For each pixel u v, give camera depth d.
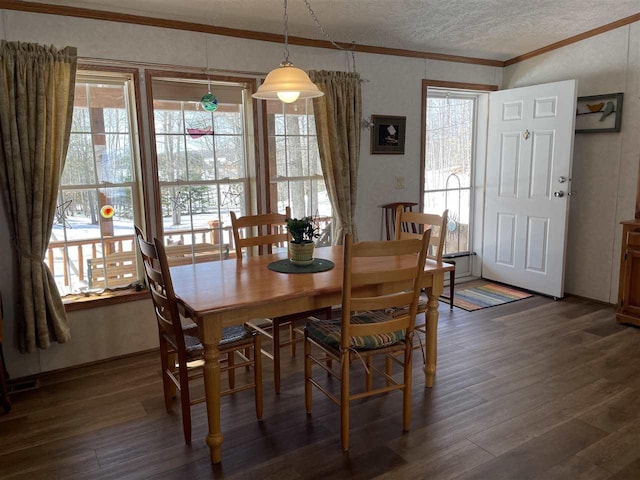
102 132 3.26
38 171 2.83
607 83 4.14
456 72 4.70
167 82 3.40
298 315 2.86
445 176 4.99
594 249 4.37
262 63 3.68
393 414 2.53
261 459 2.17
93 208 3.28
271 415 2.55
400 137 4.45
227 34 3.51
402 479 2.01
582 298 4.48
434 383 2.87
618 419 2.44
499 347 3.39
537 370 3.01
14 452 2.26
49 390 2.88
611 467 2.06
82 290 3.31
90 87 3.19
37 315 2.92
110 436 2.38
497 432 2.34
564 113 4.19
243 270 2.69
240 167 3.82
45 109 2.83
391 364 2.97
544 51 4.59
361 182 4.31
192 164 3.60
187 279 2.50
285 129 3.96
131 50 3.17
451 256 5.10
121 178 3.36
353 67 4.10
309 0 3.15
